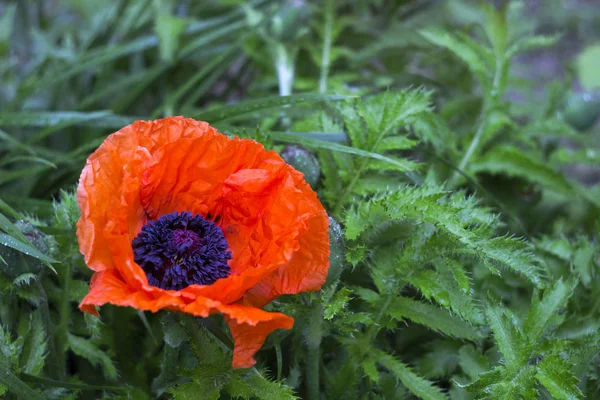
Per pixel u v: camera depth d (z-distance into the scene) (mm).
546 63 1648
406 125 838
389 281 759
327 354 797
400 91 803
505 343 729
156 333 801
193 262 697
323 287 722
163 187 708
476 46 885
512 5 1093
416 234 759
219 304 648
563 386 718
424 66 1195
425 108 800
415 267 753
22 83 1069
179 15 1269
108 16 1249
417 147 845
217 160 705
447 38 887
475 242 729
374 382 776
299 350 760
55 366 766
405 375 746
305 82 978
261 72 1093
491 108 886
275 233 683
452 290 746
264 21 994
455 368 796
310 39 1118
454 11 1335
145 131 693
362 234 760
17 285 741
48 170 925
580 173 1354
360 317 733
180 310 662
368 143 799
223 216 720
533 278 728
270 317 655
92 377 812
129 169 683
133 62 1161
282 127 927
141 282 652
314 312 729
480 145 887
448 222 728
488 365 765
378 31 1281
